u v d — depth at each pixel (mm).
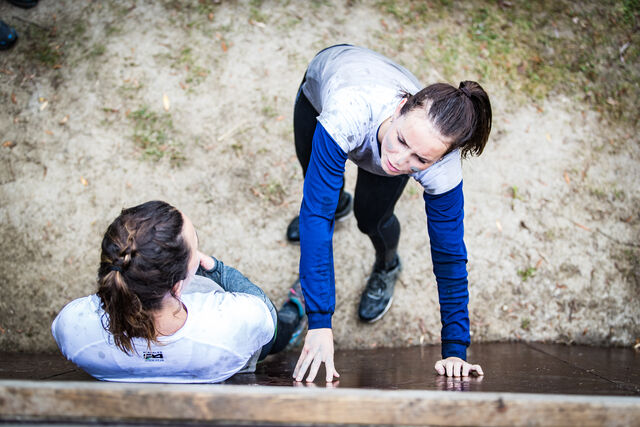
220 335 1729
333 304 1774
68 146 3326
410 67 3734
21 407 1432
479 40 3922
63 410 1432
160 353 1707
